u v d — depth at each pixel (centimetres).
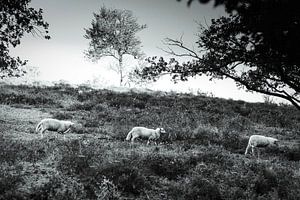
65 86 3562
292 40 654
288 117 2883
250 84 904
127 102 2848
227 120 2509
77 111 2481
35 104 2584
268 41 677
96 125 2022
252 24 663
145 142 1669
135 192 1059
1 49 1530
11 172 1043
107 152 1360
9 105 2420
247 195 1091
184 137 1859
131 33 4759
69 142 1409
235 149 1745
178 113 2564
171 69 909
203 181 1143
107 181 1015
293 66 782
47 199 928
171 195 1070
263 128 2481
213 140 1856
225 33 772
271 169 1313
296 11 616
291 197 1093
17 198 896
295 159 1658
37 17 1549
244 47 805
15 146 1274
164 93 3703
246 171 1298
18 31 1533
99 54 4778
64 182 1021
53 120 1554
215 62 851
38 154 1219
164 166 1234
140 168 1190
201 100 3275
